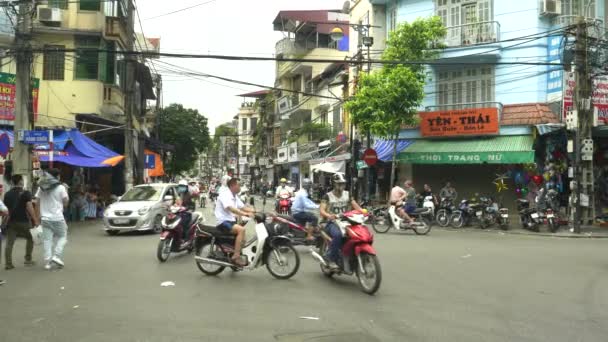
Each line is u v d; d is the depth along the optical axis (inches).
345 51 1488.7
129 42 871.1
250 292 298.2
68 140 759.7
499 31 861.8
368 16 1117.1
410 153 887.7
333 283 327.3
